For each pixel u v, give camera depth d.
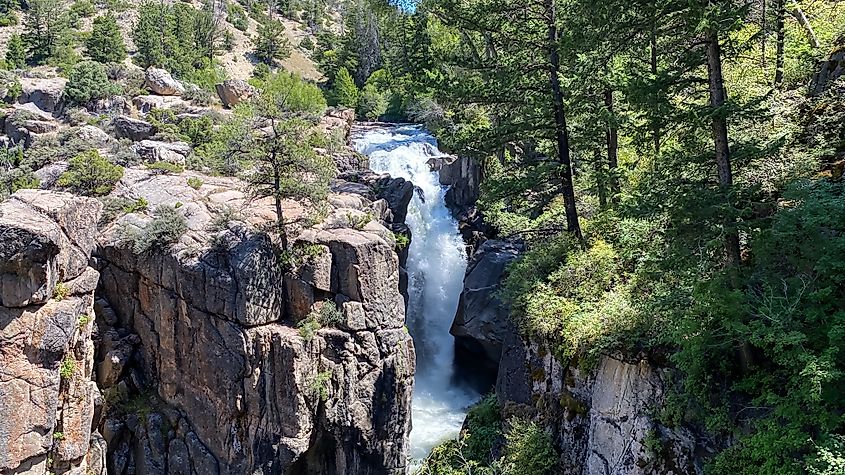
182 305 25.48
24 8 87.62
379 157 46.22
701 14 12.01
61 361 18.78
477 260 33.00
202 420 25.39
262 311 24.81
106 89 50.75
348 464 25.80
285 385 24.14
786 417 11.13
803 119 16.62
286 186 26.22
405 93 64.38
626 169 21.28
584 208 25.97
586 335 17.09
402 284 34.91
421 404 32.28
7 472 17.62
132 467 25.84
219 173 35.12
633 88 13.42
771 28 15.58
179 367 26.03
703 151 13.88
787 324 11.00
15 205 19.12
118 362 26.20
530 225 26.80
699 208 12.55
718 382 13.52
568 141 23.64
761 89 19.17
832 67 18.02
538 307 19.70
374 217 31.23
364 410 25.83
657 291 15.52
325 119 51.94
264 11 120.25
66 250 19.33
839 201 11.20
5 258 17.19
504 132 22.92
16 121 44.03
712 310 12.38
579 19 17.89
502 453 19.83
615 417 15.94
